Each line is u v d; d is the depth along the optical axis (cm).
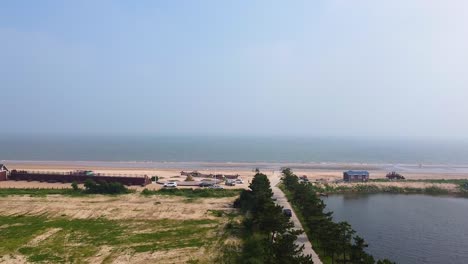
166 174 14188
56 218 7025
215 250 5331
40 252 5206
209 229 6388
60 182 11769
